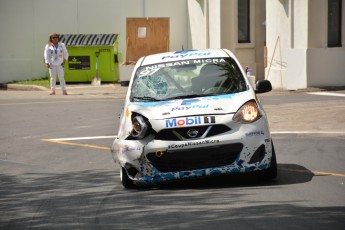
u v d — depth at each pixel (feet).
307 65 175.01
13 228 63.77
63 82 198.70
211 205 67.72
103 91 201.98
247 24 213.46
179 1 236.22
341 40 177.88
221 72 83.76
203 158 73.67
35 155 108.06
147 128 75.41
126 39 226.79
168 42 226.17
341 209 63.98
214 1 212.23
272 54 191.93
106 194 76.79
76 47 224.74
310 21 174.81
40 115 153.38
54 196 77.56
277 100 161.07
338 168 86.07
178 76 83.92
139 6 236.43
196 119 74.38
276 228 57.93
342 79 176.24
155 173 74.90
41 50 238.89
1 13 236.43
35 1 236.63
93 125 136.15
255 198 69.82
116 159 78.28
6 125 140.77
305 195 70.38
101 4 236.84
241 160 73.67
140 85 83.76
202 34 222.28
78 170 93.97
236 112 75.10
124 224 62.34
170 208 67.56
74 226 62.90
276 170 77.66
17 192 81.35
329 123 125.18
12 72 238.07
